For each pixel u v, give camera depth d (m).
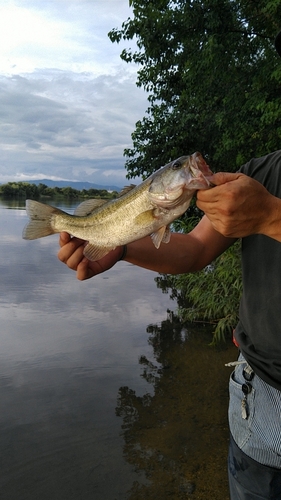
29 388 1.41
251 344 0.54
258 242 0.53
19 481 0.98
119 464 1.04
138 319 2.27
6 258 3.98
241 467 0.54
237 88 3.32
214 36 3.05
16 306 2.40
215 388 1.47
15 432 1.16
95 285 3.09
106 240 0.60
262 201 0.42
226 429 1.21
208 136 4.28
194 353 1.81
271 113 2.83
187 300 2.74
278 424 0.50
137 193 0.59
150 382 1.50
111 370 1.58
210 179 0.43
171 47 3.51
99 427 1.20
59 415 1.25
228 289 2.12
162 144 4.64
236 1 3.09
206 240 0.64
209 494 0.95
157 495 0.94
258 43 3.21
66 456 1.07
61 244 0.61
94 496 0.94
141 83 4.59
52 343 1.83
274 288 0.51
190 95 4.16
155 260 0.61
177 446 1.13
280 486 0.51
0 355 1.68
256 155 3.34
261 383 0.53
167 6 3.32
